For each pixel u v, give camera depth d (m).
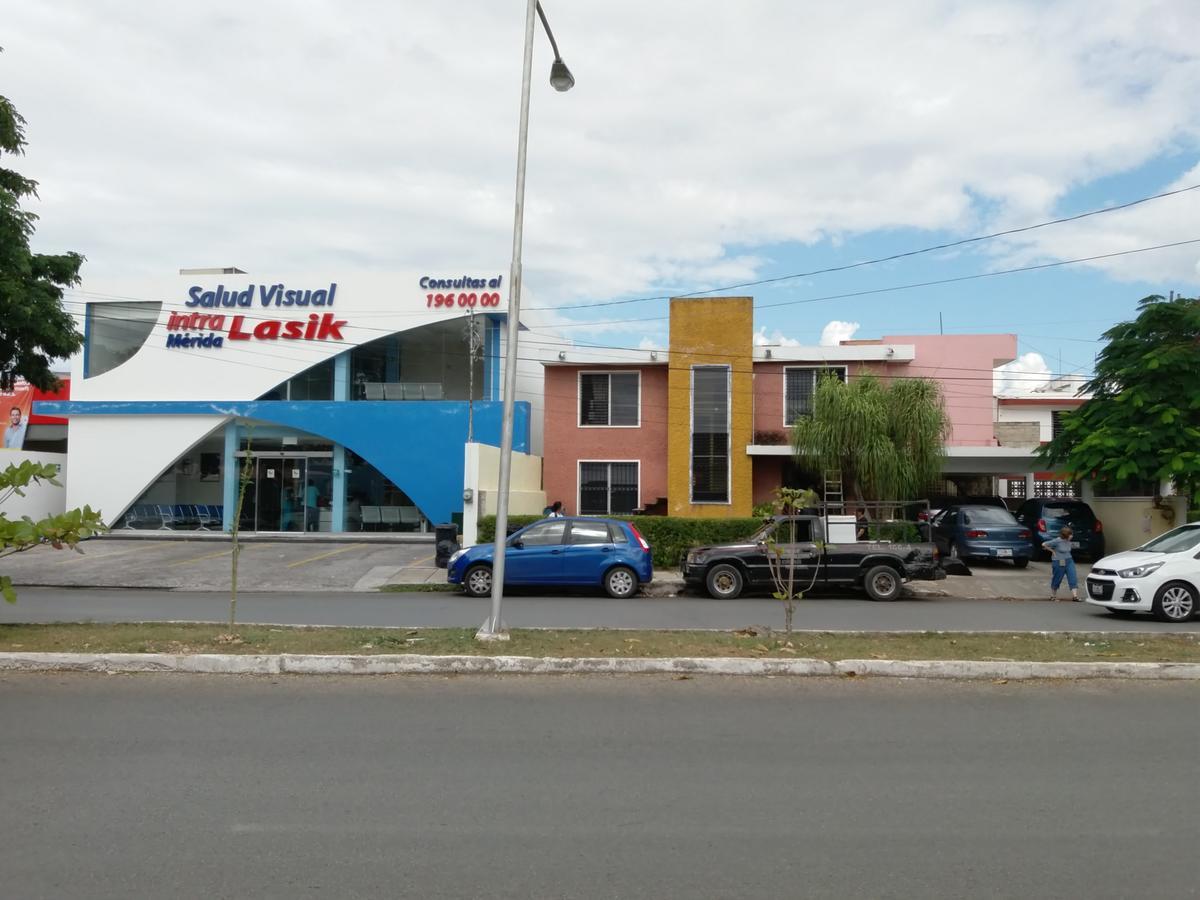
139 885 4.20
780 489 11.04
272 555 24.59
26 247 17.84
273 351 30.50
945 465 25.94
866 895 4.16
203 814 5.12
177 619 13.38
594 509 28.62
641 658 9.61
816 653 9.98
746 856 4.59
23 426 33.22
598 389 28.86
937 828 5.00
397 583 19.91
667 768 6.09
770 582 17.66
